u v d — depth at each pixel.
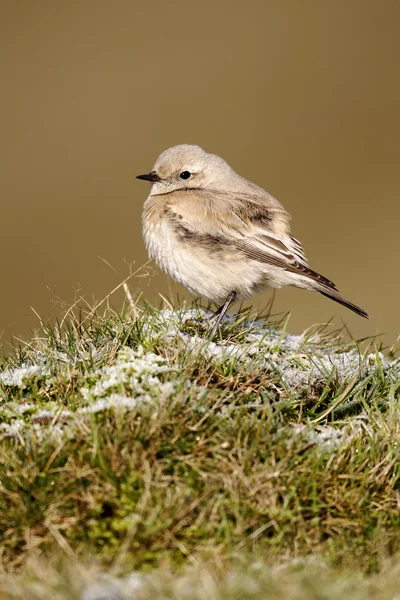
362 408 10.81
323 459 9.28
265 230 14.45
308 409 10.76
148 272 13.05
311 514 8.79
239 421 9.55
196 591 7.47
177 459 8.98
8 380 10.50
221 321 12.95
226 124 50.47
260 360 11.36
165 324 12.08
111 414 9.45
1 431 9.57
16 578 7.90
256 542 8.37
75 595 7.44
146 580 7.77
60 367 10.76
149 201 15.33
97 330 11.97
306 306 29.77
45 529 8.35
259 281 14.39
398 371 11.88
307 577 7.73
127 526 8.38
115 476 8.69
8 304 33.34
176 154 15.53
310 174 45.81
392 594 7.52
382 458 9.51
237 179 15.69
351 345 13.03
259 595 7.40
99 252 38.62
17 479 8.72
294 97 52.72
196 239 14.29
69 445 9.02
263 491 8.75
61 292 34.53
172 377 10.30
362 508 8.94
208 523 8.41
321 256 37.53
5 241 39.34
